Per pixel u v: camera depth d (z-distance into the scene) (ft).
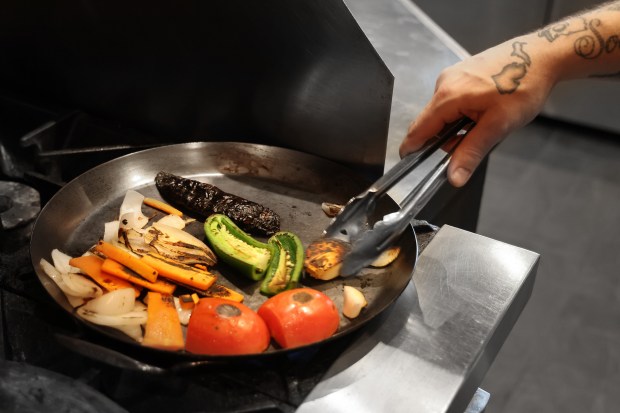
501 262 2.51
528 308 4.78
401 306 2.33
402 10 3.31
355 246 2.13
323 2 2.64
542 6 6.15
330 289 2.40
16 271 2.38
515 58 2.52
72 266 2.35
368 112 2.81
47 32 3.34
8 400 1.83
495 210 5.81
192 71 3.15
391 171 2.30
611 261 5.23
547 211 5.80
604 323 4.65
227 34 2.96
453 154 2.42
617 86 6.36
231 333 2.09
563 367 4.33
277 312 2.15
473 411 2.56
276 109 3.06
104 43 3.25
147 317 2.22
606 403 4.10
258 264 2.42
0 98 3.61
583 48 2.56
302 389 2.08
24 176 2.87
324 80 2.85
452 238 2.62
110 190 2.79
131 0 3.04
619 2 2.69
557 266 5.18
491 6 6.39
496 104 2.44
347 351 2.19
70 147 3.35
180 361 2.11
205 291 2.36
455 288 2.41
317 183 2.90
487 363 2.29
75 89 3.48
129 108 3.42
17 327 2.25
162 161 2.92
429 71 3.05
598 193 6.02
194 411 2.05
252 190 2.89
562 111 6.83
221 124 3.26
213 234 2.56
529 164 6.41
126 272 2.35
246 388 2.08
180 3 2.96
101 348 2.02
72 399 1.87
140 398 2.12
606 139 6.75
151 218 2.73
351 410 2.02
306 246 2.62
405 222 2.16
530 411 4.06
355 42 2.68
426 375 2.12
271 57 2.92
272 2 2.76
